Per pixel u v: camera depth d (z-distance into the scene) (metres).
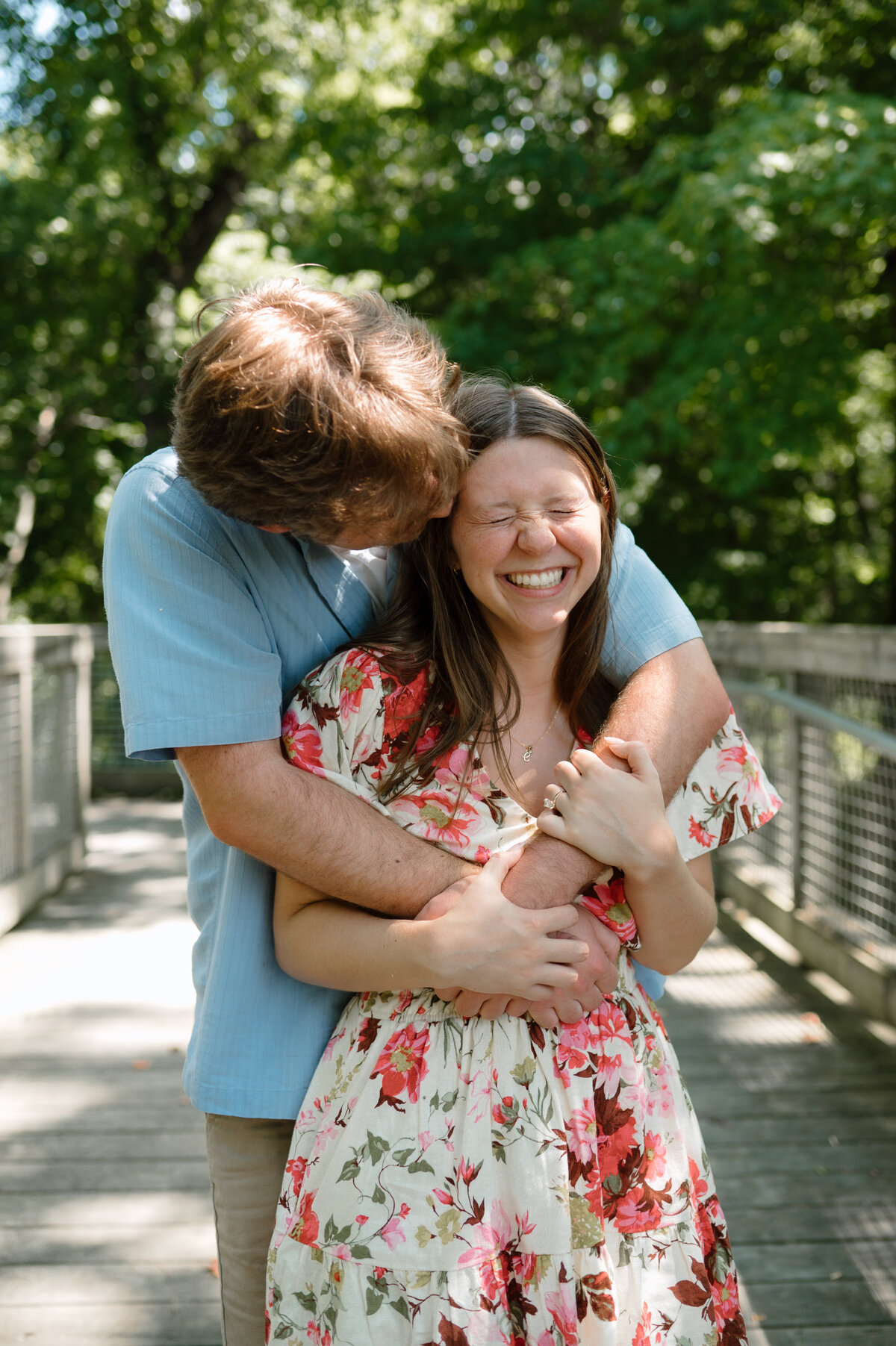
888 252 8.05
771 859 4.58
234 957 1.32
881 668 3.39
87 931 4.66
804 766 4.14
